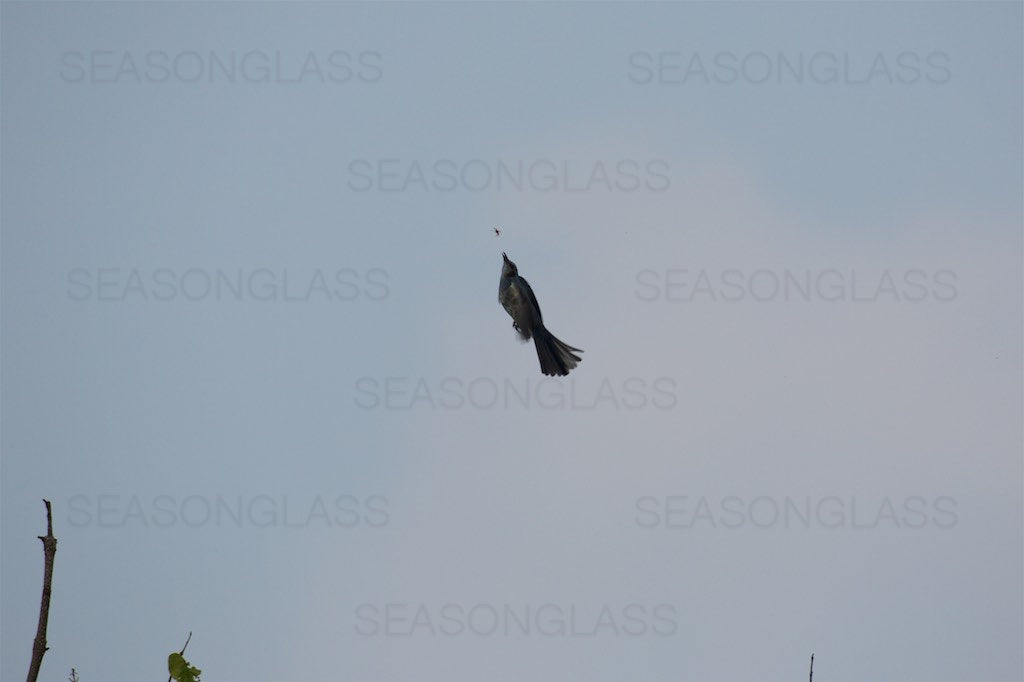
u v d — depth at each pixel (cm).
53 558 2305
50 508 2344
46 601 2269
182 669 2628
